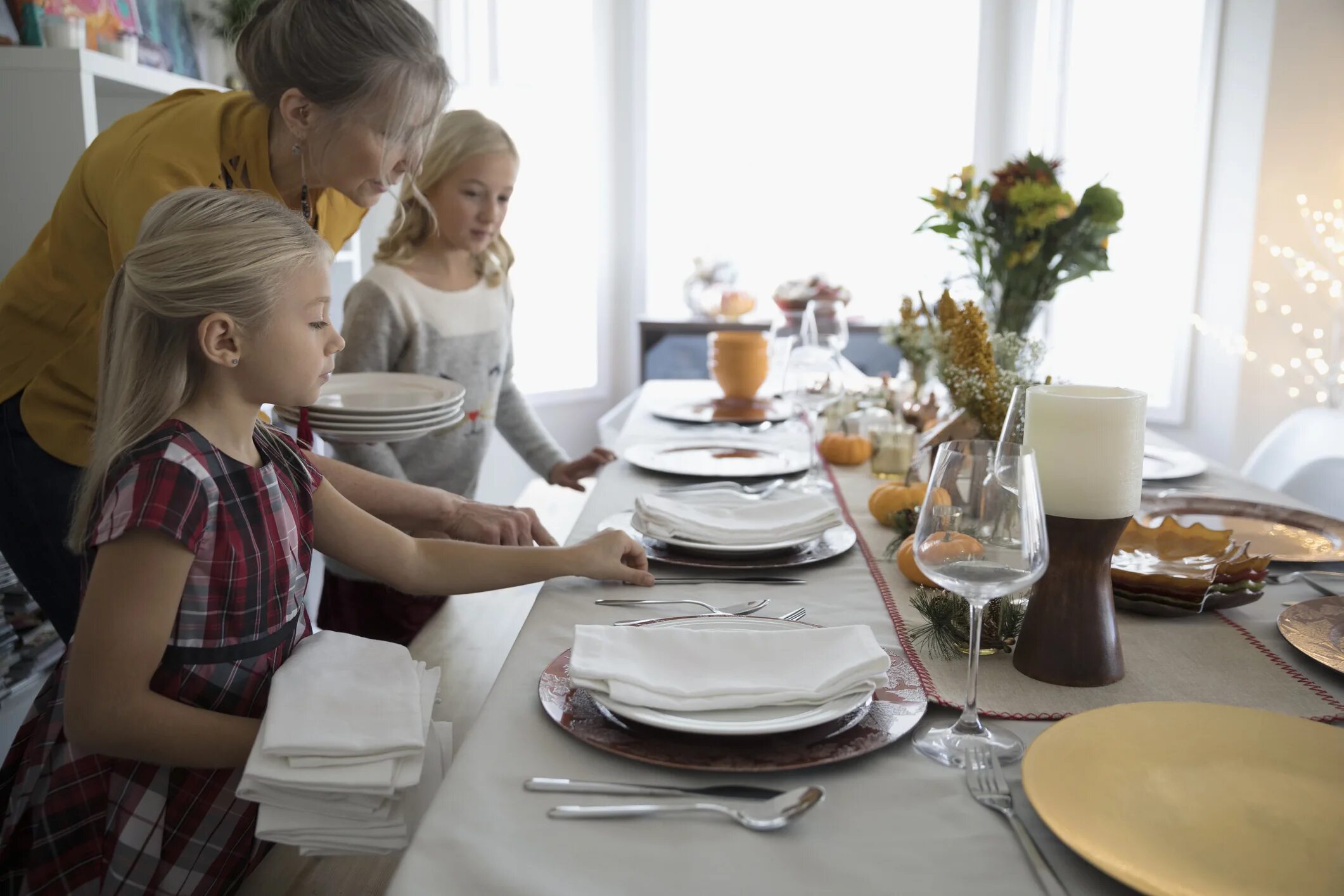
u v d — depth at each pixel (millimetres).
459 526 1311
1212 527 1394
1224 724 754
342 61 1182
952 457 761
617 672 801
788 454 1829
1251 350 3791
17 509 1321
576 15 4012
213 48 2705
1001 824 681
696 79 4141
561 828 667
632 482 1651
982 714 836
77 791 896
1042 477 886
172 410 911
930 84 4047
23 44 1909
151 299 884
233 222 898
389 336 1856
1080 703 859
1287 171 3648
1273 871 597
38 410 1305
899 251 4184
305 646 915
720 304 3969
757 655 848
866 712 809
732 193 4223
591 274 4238
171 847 904
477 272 2000
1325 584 1157
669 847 649
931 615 980
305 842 729
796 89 4117
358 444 1725
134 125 1266
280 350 916
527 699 856
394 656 904
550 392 4215
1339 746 730
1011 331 1995
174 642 883
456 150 1835
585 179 4148
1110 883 621
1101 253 1976
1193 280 3828
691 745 755
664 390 2648
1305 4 3535
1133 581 1063
